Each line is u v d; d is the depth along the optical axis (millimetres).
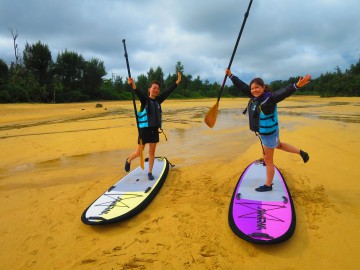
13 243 3268
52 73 42281
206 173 5461
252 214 3453
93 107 26016
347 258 2812
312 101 31734
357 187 4426
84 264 2859
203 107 25172
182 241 3188
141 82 58969
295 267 2719
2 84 32875
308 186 4547
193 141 8641
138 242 3199
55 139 9188
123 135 9594
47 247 3174
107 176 5500
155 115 4566
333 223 3428
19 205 4270
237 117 15453
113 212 3660
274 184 4285
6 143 8734
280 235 3000
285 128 10484
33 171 5938
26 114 18438
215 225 3500
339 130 9336
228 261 2832
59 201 4379
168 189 4668
